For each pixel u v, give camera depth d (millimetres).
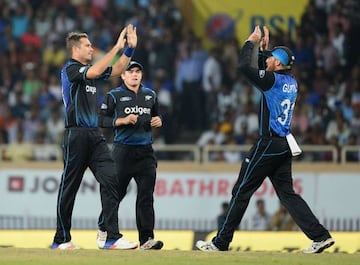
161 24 74250
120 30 75125
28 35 74938
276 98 36031
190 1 70812
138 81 39969
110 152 37312
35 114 70500
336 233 45094
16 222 62656
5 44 74500
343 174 62531
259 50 36969
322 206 62531
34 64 73500
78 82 36250
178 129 70938
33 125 70062
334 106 69812
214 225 62125
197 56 71375
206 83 71125
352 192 62375
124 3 76562
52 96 71250
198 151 63375
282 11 66312
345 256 34688
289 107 36344
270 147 36188
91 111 36625
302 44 71812
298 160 66750
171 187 62406
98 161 36875
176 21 74625
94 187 61656
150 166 40062
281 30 66375
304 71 71438
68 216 37094
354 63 72312
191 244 45406
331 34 72688
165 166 62562
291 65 36719
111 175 36844
